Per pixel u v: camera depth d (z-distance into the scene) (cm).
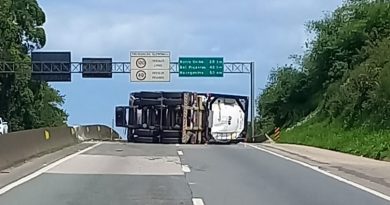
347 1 5984
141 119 4634
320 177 2000
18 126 7569
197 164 2392
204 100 4853
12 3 7531
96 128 5300
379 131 3691
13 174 1962
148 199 1477
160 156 2753
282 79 6681
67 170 2092
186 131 4612
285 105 6638
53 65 6669
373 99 4078
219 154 2930
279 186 1755
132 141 4641
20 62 6931
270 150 3312
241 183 1809
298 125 5678
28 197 1487
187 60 6612
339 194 1611
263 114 7019
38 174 1966
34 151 2602
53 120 9088
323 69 6122
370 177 1995
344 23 5853
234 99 5012
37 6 7950
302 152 3156
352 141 3634
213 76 6600
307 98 6425
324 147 3862
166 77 6481
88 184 1733
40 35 7969
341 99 4731
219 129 4872
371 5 5634
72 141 3588
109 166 2258
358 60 5266
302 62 6544
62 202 1416
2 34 7150
